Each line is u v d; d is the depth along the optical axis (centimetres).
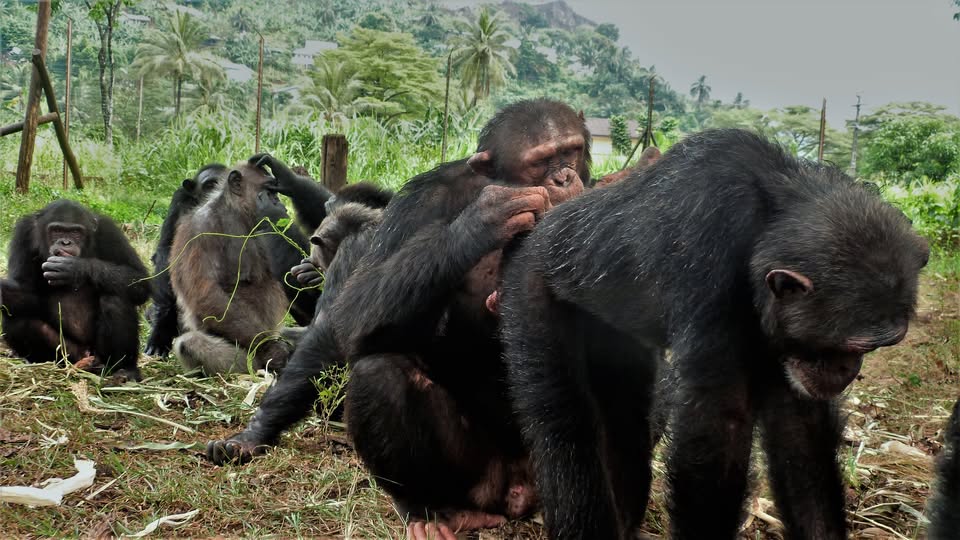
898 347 954
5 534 476
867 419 724
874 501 563
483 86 8856
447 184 523
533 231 450
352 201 762
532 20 16238
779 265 345
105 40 6575
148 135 6322
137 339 861
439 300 473
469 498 527
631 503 484
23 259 870
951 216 1762
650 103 1958
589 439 429
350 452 619
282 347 902
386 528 504
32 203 1590
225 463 586
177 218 1082
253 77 10588
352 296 500
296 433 645
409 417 489
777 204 363
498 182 518
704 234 367
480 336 505
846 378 353
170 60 8419
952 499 391
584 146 536
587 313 439
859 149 4381
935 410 754
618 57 12988
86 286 864
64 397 696
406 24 14388
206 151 2642
